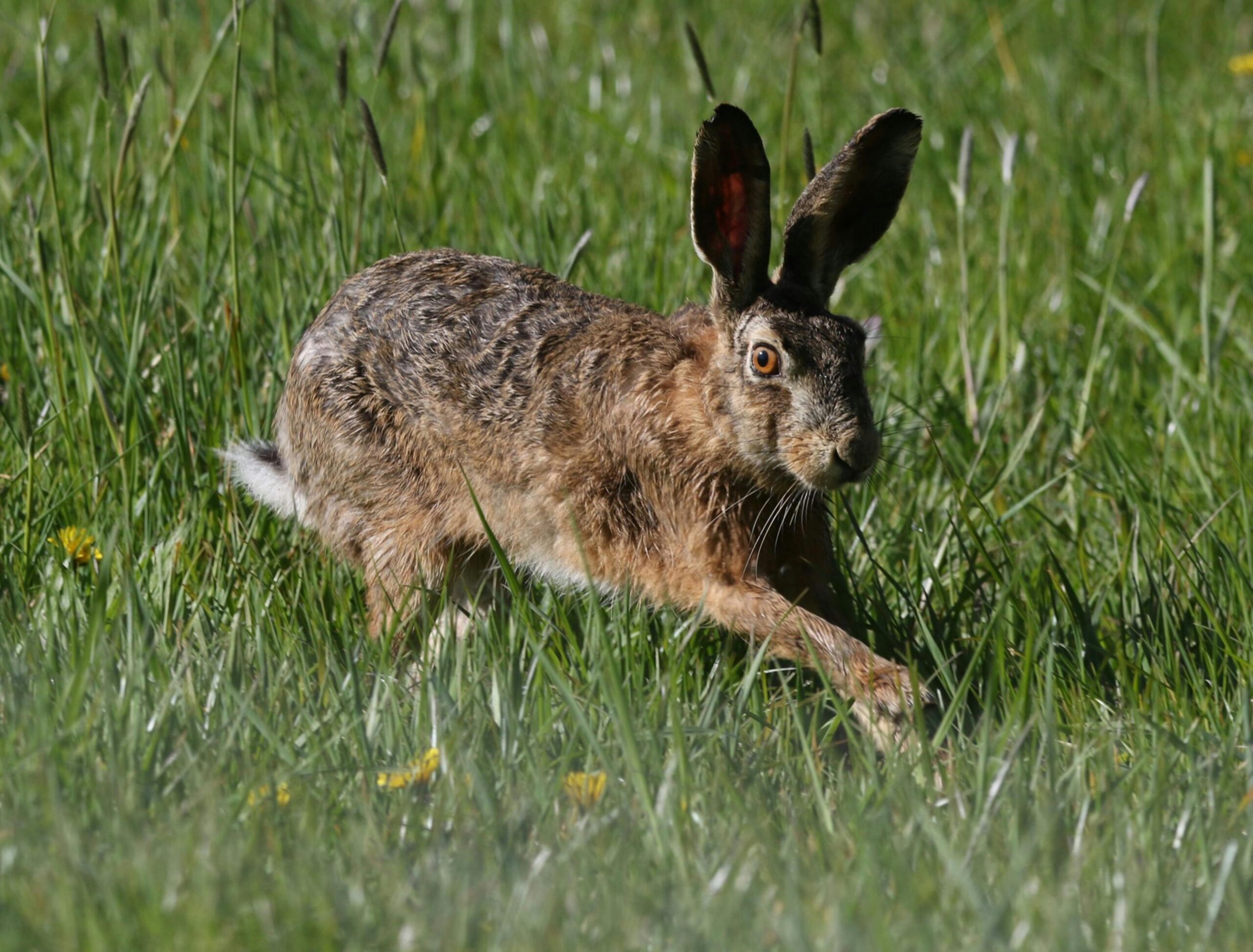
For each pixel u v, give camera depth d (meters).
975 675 11.98
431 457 13.70
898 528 14.35
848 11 30.44
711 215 12.23
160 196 18.09
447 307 13.74
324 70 22.22
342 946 7.89
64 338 15.24
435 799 9.47
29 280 16.19
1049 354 17.50
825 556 13.04
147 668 10.52
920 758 10.14
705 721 10.62
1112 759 10.16
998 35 25.66
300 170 19.44
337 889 8.32
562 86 24.50
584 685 11.10
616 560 13.06
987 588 13.86
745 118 11.91
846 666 11.77
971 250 19.89
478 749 10.00
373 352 13.84
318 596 13.02
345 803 9.48
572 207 19.52
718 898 8.27
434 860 8.67
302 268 16.64
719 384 12.30
